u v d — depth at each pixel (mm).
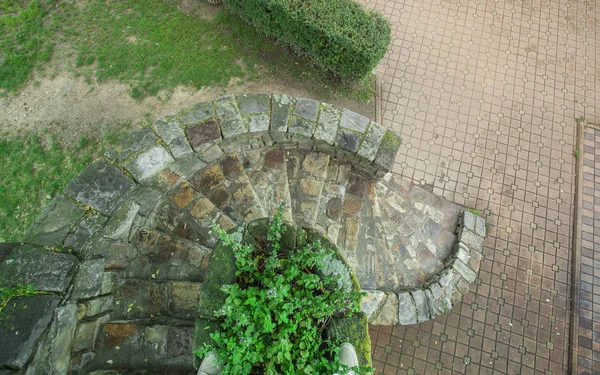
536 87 8250
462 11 8844
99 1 8477
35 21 8266
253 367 3086
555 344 6508
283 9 6957
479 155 7660
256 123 5074
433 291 6129
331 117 5305
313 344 3100
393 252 6449
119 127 7516
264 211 5551
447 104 8016
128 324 4320
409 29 8609
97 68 7922
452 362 6297
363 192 6090
